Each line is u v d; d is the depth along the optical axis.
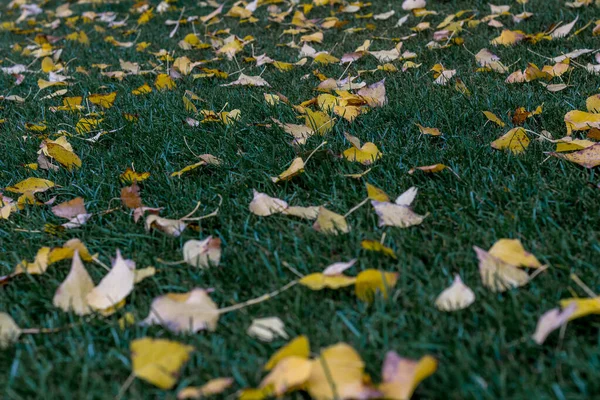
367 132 1.60
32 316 1.16
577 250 1.16
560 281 1.10
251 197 1.40
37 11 4.01
